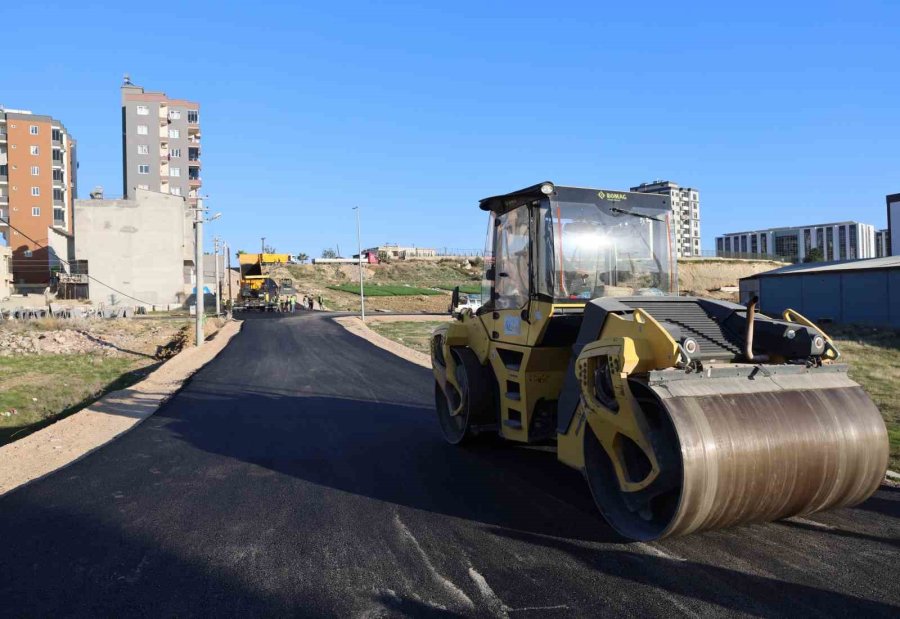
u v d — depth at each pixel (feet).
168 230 201.36
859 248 531.50
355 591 15.26
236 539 18.67
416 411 40.32
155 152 302.45
